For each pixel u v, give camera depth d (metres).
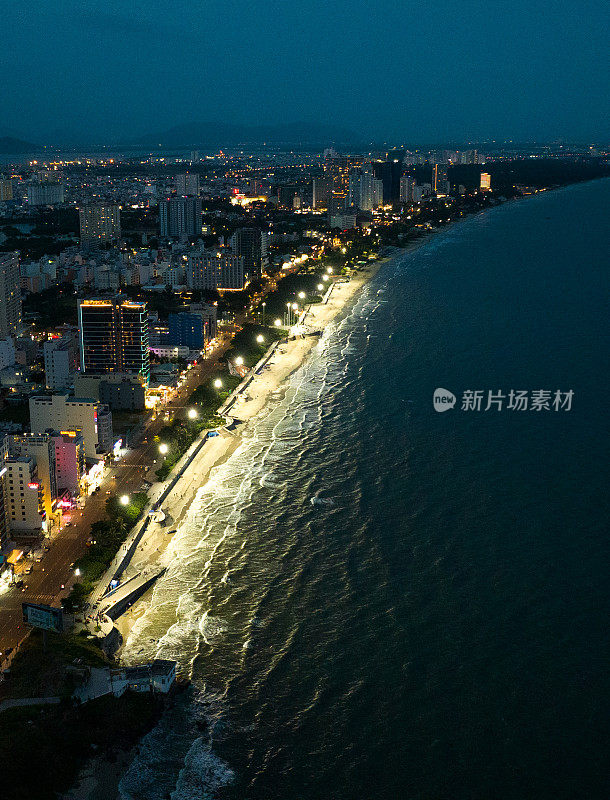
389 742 178.12
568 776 166.75
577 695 185.12
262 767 174.88
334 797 166.75
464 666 196.00
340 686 194.12
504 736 176.62
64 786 171.50
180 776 173.25
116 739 182.88
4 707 188.25
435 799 164.38
